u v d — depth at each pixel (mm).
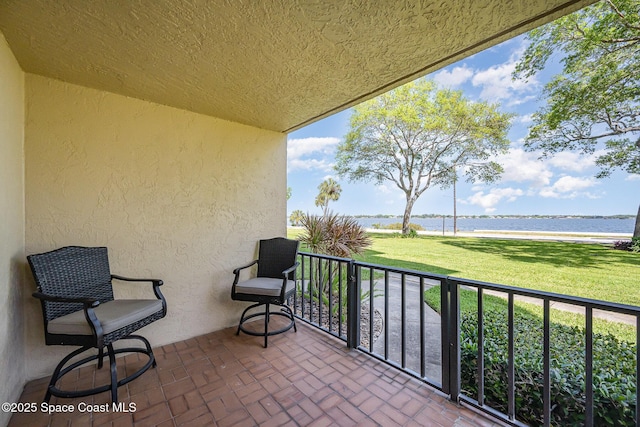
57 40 1527
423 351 1875
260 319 3115
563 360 1683
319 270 2836
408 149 15008
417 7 1268
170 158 2510
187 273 2605
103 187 2184
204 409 1602
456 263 7418
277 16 1331
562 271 6309
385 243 12484
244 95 2277
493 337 2080
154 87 2131
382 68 1862
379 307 4031
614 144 8812
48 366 1948
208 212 2738
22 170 1818
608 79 7348
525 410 1579
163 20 1357
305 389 1800
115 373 1679
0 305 1427
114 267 2232
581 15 7090
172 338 2516
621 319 3285
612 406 1329
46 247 1939
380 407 1622
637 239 9039
